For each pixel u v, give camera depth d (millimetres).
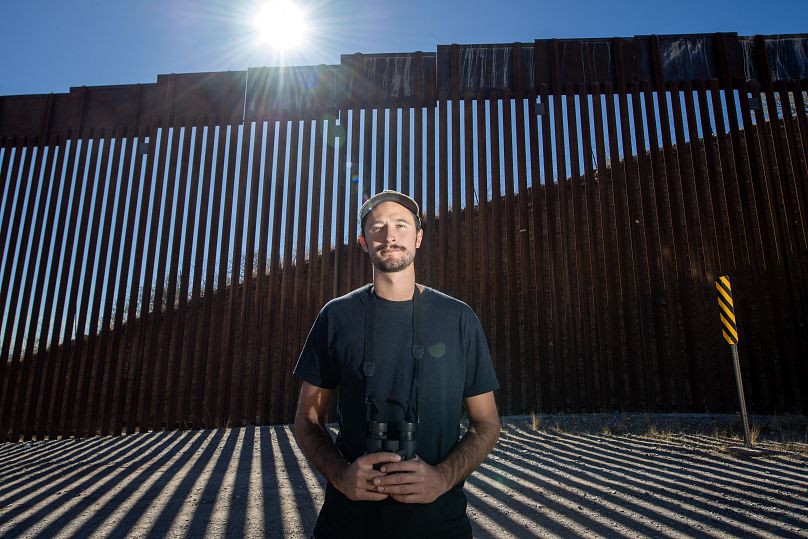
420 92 8461
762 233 7582
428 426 1331
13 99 9305
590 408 7234
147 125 8891
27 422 7641
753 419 6461
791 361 7238
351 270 7738
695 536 2840
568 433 6066
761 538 2783
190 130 8742
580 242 7773
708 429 5961
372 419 1321
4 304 8211
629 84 8359
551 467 4496
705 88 8266
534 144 8164
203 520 3346
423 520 1249
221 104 8797
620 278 7695
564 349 7480
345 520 1282
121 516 3488
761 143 7980
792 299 7320
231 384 7605
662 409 7121
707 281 7578
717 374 7473
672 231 7887
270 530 3133
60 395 7711
